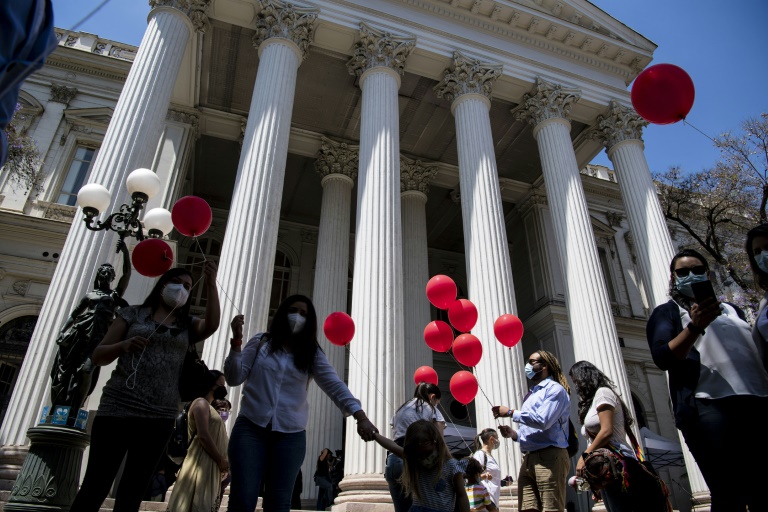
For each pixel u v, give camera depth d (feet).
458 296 76.43
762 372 8.71
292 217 72.54
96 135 56.90
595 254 42.47
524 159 65.10
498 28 52.60
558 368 16.10
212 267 12.68
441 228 74.79
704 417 8.65
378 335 32.19
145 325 11.79
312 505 41.01
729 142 58.80
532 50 53.42
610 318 39.78
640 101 14.55
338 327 18.67
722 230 65.77
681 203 62.85
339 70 52.70
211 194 68.64
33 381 26.07
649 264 45.37
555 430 14.69
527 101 51.42
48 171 53.47
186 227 15.48
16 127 53.47
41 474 15.02
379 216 36.70
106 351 10.80
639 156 50.67
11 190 51.34
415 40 47.16
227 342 29.19
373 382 30.68
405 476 11.72
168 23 40.16
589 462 11.34
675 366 9.20
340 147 60.13
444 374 64.54
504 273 38.04
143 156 34.35
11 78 5.95
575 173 46.62
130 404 11.05
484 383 34.63
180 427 19.53
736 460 8.29
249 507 9.73
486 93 48.11
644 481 11.34
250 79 54.13
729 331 9.11
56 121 56.13
